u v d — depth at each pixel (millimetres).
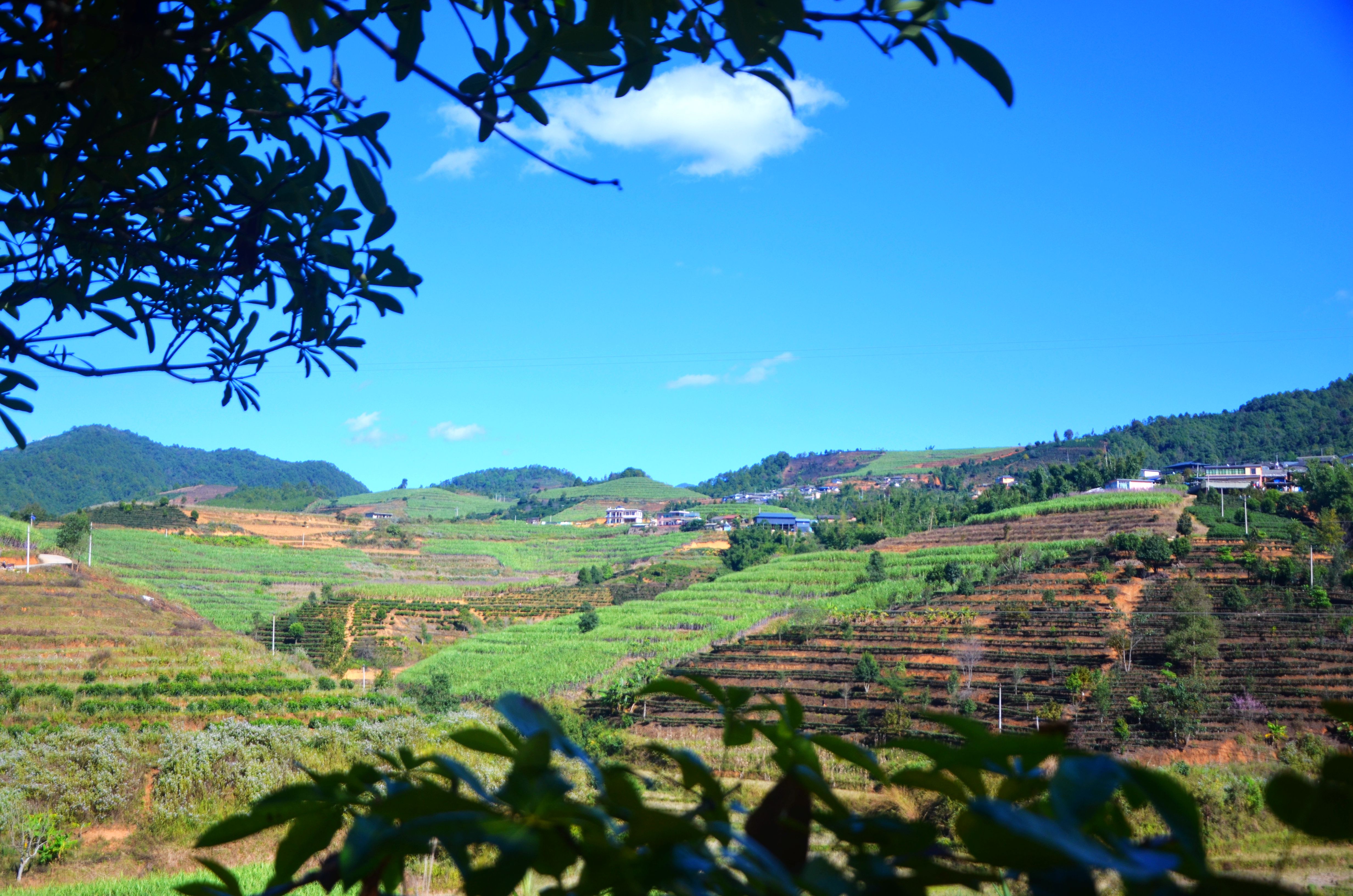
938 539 74250
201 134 1382
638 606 63562
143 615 45562
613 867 425
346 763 21953
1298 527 57125
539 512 158125
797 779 483
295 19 1158
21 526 67812
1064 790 356
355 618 68875
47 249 1590
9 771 18859
